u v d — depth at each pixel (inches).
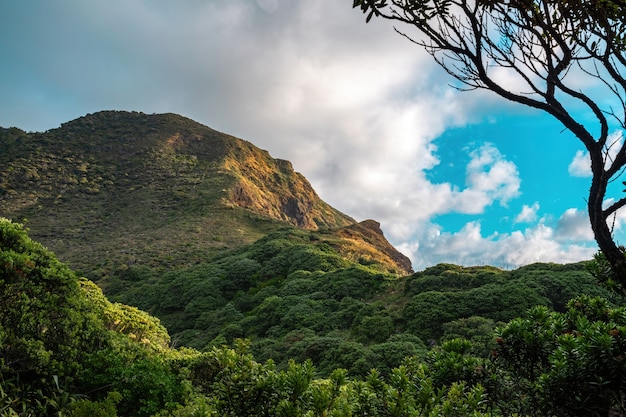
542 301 1198.9
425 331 1208.2
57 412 266.8
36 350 284.4
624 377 141.3
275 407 145.7
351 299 1636.3
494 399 180.4
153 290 2380.7
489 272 1501.0
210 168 5354.3
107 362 321.7
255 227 4119.1
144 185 4788.4
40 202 4195.4
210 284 2201.0
